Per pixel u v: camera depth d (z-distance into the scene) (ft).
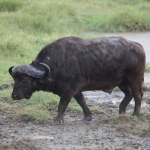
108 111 113.60
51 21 214.07
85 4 266.16
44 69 99.81
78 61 100.01
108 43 102.78
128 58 103.35
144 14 244.01
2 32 181.06
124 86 107.65
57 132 95.45
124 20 235.40
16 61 155.02
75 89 100.73
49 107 113.29
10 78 138.72
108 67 101.91
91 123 102.37
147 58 174.91
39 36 190.70
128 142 89.61
